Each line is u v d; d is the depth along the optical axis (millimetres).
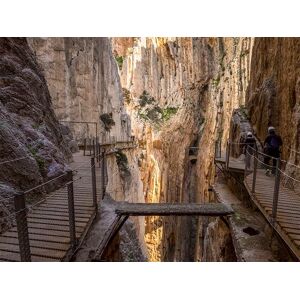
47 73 20594
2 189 5789
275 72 13672
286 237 4988
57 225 5562
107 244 6980
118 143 35094
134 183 38094
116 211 8656
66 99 22203
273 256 6504
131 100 54156
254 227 8195
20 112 8922
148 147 46656
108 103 33500
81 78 24969
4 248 4578
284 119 11094
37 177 7152
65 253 4465
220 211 9094
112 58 36625
